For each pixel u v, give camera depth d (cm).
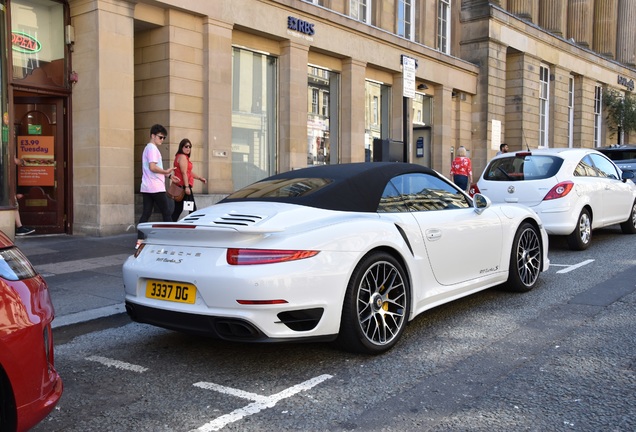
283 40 1411
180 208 892
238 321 382
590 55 3008
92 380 412
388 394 372
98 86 1028
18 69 1001
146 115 1206
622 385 377
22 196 1055
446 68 2067
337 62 1628
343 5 1666
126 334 529
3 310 256
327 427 327
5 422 261
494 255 588
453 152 2217
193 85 1202
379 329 447
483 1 2233
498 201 945
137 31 1202
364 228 438
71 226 1081
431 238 501
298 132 1448
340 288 411
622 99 3216
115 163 1055
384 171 509
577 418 330
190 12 1181
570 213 894
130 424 338
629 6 3519
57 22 1059
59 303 596
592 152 1029
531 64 2533
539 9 2862
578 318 536
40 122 1070
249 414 347
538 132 2619
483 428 320
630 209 1111
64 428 334
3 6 958
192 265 404
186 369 431
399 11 1916
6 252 277
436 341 480
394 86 1859
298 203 450
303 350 465
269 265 385
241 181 1360
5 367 253
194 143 1208
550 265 812
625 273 736
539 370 407
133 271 436
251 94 1380
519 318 543
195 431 326
